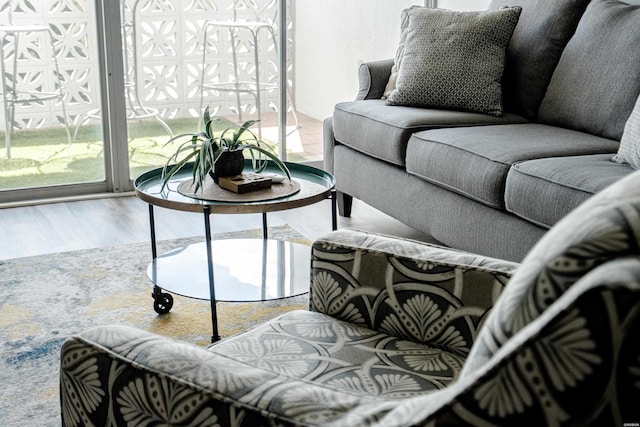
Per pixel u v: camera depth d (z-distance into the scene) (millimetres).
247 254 2975
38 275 3121
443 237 3135
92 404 1190
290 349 1530
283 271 2807
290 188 2594
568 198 2428
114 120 4148
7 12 3859
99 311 2805
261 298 2570
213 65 4297
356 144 3637
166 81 4223
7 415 2127
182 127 4312
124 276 3129
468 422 766
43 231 3674
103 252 3391
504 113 3539
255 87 4410
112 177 4234
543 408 721
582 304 682
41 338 2584
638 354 666
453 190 3020
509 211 2770
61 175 4156
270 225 3807
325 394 1026
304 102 4547
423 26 3617
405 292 1593
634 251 727
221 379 1079
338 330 1623
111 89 4102
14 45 3904
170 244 3506
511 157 2744
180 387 1083
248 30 4316
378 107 3590
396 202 3422
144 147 4262
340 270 1671
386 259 1621
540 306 769
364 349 1541
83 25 4016
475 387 755
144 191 2562
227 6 4250
